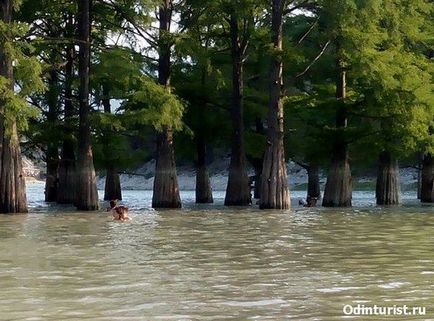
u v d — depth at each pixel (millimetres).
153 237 21047
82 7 35250
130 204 43781
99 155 43281
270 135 35781
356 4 33812
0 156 31422
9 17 31422
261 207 35719
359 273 14180
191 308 10977
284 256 16672
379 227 24594
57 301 11492
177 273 14172
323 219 28422
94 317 10391
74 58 41562
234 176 40375
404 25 39281
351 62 36844
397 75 37062
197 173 45844
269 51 35125
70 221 27188
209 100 43438
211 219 28391
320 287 12688
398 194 41750
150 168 104188
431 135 39000
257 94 44250
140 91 34094
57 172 46031
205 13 39000
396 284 12984
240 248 18250
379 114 37750
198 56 37188
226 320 10203
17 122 31719
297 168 90312
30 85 29609
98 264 15391
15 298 11727
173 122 35062
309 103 40281
